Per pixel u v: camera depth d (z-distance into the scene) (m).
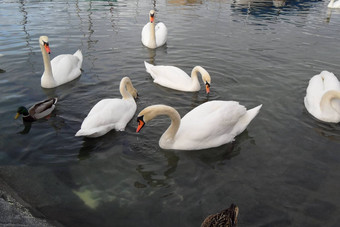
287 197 2.18
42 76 3.78
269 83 4.01
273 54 5.05
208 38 5.83
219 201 2.13
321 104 3.20
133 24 6.65
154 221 1.97
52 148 2.68
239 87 3.90
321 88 3.54
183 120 2.92
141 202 2.12
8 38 5.37
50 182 2.28
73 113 3.25
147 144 2.80
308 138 2.88
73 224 1.94
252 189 2.24
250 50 5.21
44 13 7.10
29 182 2.27
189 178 2.36
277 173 2.41
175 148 2.74
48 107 3.17
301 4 10.01
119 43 5.44
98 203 2.10
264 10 8.68
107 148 2.72
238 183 2.31
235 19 7.43
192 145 2.72
